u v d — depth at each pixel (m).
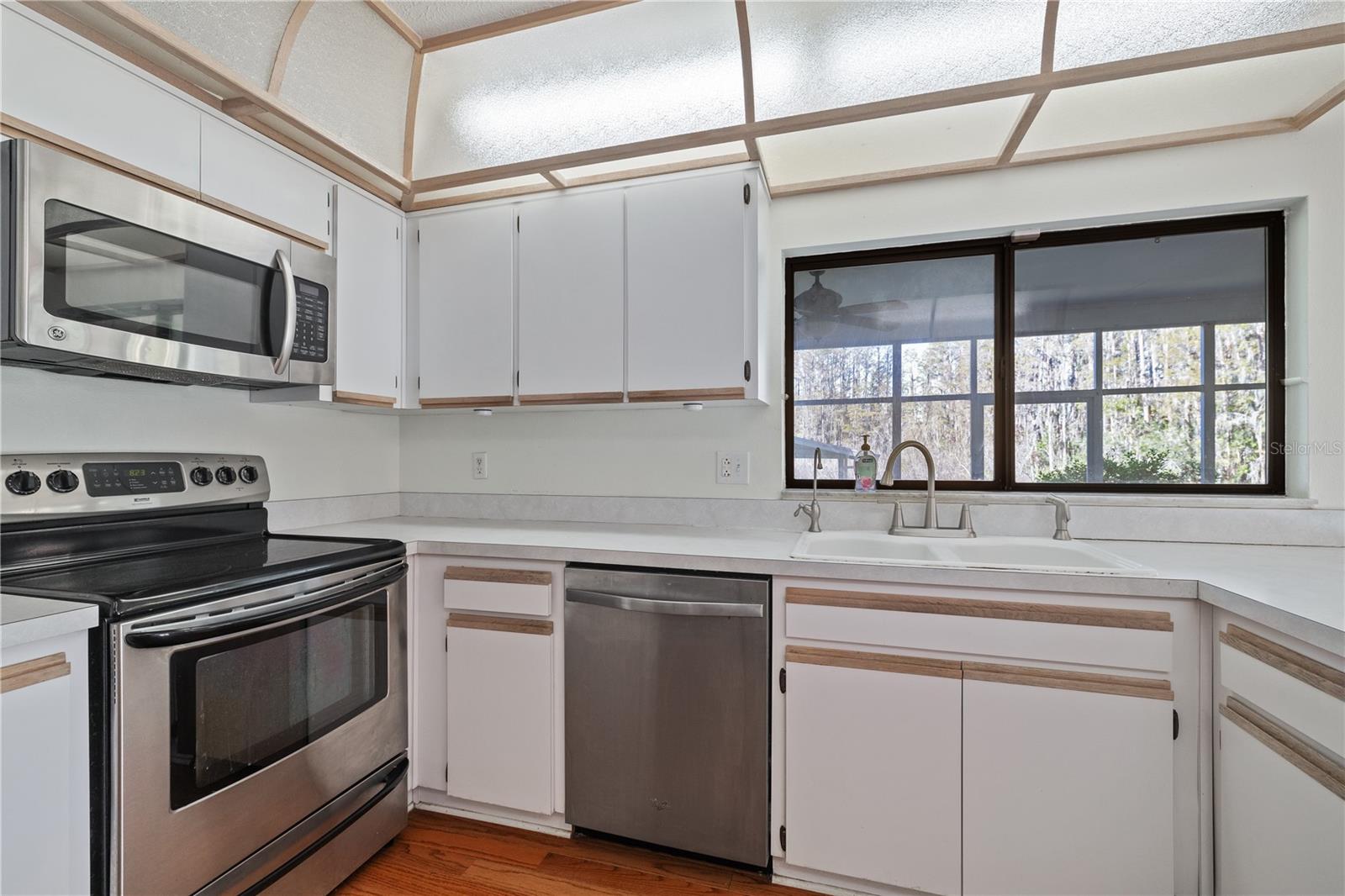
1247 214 1.81
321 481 2.17
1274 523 1.68
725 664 1.52
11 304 1.11
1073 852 1.29
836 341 2.15
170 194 1.37
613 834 1.63
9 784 0.90
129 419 1.59
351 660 1.52
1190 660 1.26
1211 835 1.25
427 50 1.91
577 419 2.32
